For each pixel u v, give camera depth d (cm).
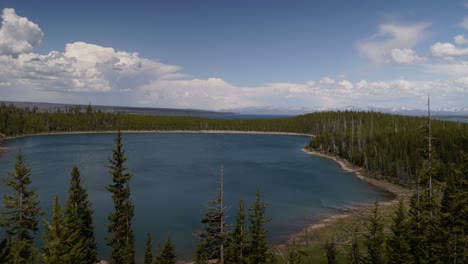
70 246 2859
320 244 5566
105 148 19075
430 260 3244
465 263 3078
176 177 11794
